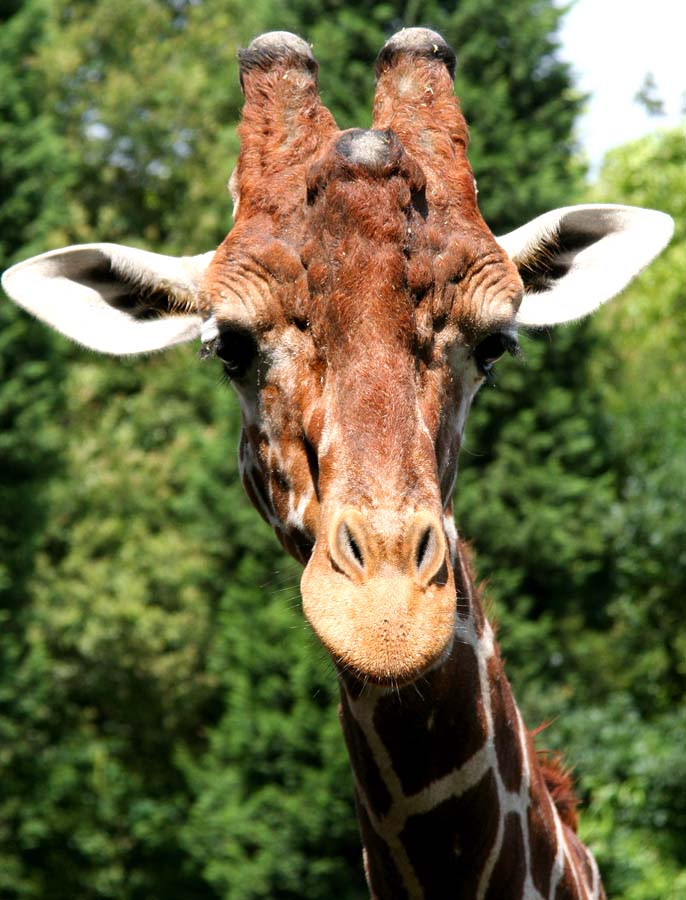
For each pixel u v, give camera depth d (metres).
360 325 7.94
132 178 62.47
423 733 8.60
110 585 47.56
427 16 36.34
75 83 62.72
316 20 36.47
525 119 37.19
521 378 36.12
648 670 39.19
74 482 49.31
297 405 8.36
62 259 9.88
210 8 65.62
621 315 48.56
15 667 37.50
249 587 34.47
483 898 8.88
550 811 9.57
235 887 32.97
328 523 7.59
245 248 8.62
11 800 40.69
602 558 39.25
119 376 56.66
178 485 52.72
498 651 9.50
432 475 7.73
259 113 9.27
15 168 36.72
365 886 32.91
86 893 45.81
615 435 41.44
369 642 7.14
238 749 33.38
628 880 32.69
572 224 10.12
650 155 54.38
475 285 8.55
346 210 8.12
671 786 34.47
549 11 36.69
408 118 9.23
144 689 47.59
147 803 45.44
